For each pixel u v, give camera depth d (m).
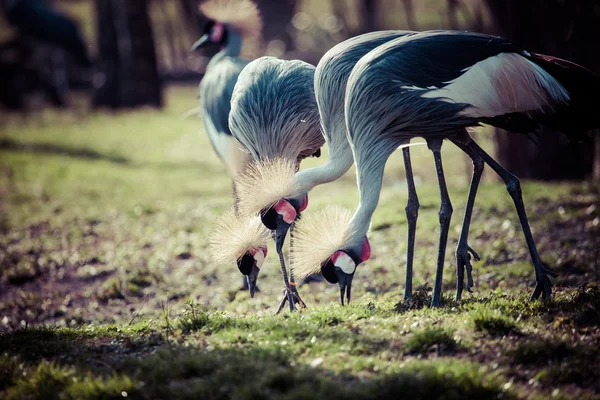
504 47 8.57
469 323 8.09
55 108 42.72
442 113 8.48
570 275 12.12
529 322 8.21
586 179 19.98
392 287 12.56
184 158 28.86
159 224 18.95
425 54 8.52
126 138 32.28
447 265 13.28
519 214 9.12
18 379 7.61
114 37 39.94
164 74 51.25
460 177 24.56
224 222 9.68
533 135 20.56
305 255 8.73
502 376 6.97
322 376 6.99
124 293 13.91
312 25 57.94
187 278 14.66
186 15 49.09
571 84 8.76
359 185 8.84
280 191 9.27
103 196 22.78
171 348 7.98
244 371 7.12
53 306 13.66
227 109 13.13
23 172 25.92
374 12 46.50
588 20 19.83
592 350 7.38
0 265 15.89
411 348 7.63
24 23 42.53
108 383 7.11
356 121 8.75
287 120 10.50
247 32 15.13
